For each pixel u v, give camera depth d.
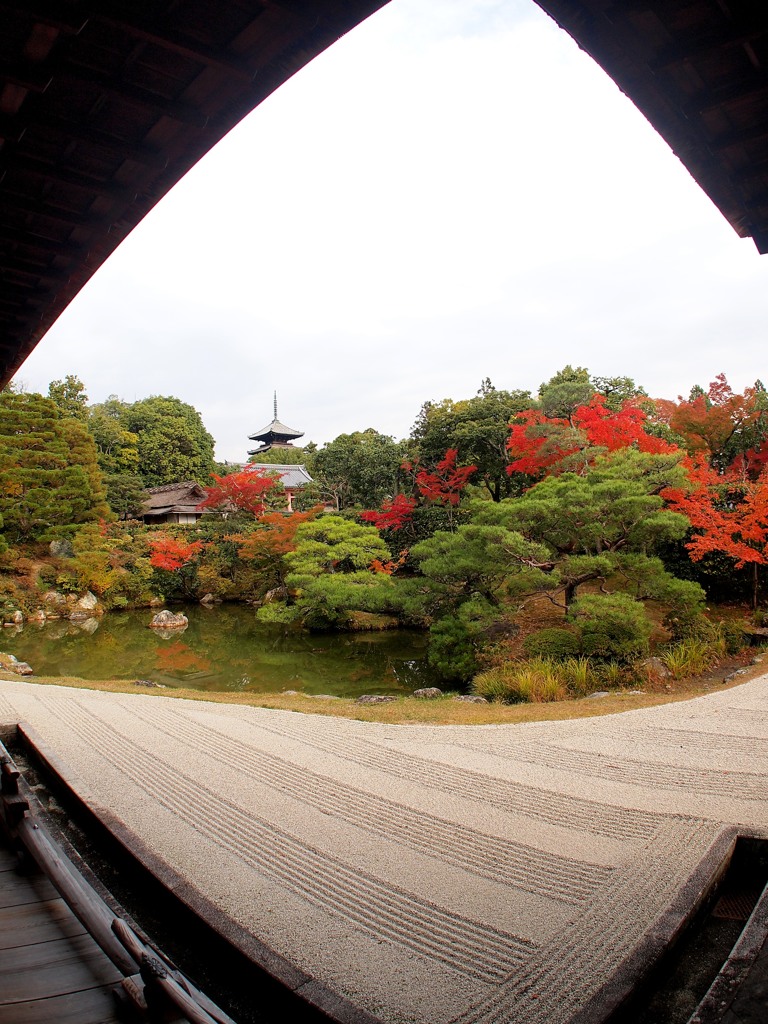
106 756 6.53
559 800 5.19
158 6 2.39
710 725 7.25
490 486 23.84
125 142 3.17
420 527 23.27
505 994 2.86
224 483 28.16
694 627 12.42
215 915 3.39
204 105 2.93
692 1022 2.27
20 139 3.07
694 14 2.18
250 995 3.03
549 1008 2.75
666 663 11.04
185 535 28.50
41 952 2.82
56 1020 2.33
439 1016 2.73
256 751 6.69
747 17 2.17
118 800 5.32
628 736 6.94
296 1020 2.78
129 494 34.81
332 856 4.30
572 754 6.38
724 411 18.67
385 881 3.95
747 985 2.44
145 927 3.61
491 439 21.47
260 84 2.77
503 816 4.91
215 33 2.52
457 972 3.04
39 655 17.28
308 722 8.02
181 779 5.83
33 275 4.27
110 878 4.17
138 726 7.81
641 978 2.88
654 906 3.54
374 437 34.06
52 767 5.86
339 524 19.56
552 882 3.89
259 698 10.23
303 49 2.57
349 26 2.46
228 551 27.33
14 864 3.74
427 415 26.27
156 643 18.94
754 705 8.14
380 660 15.59
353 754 6.56
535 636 12.20
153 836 4.63
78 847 4.64
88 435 28.20
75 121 3.00
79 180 3.39
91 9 2.35
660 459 12.70
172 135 3.11
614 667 10.57
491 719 8.00
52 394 41.53
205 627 21.58
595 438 16.44
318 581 16.84
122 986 2.30
